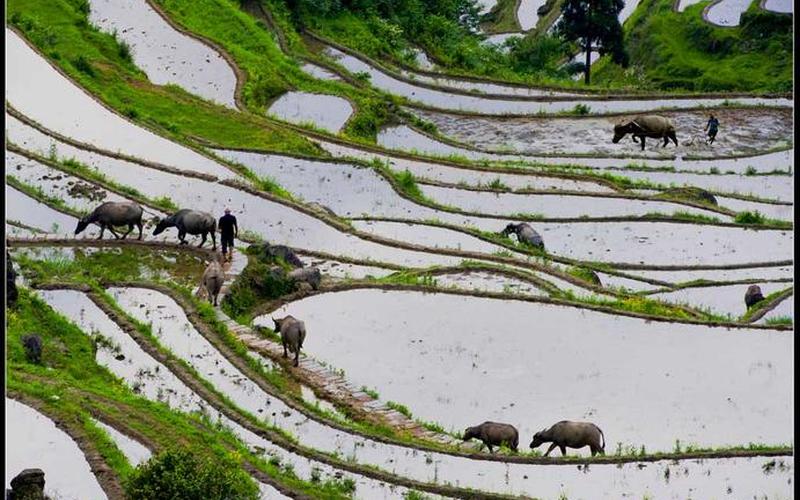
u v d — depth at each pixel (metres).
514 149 152.88
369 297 87.88
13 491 55.16
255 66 162.88
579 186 131.50
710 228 114.00
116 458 60.03
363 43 186.25
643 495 61.91
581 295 92.75
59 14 161.25
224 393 72.31
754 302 94.06
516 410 73.44
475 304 86.44
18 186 107.12
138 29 166.75
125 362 74.81
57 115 129.25
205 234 96.12
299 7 190.25
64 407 64.19
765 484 62.97
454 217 116.94
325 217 108.94
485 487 62.50
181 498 55.47
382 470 63.56
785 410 72.69
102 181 111.69
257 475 60.84
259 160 127.75
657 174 142.50
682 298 98.00
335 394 73.75
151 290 85.50
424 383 76.50
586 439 66.56
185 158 121.69
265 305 87.31
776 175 143.00
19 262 87.69
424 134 154.12
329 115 154.88
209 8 177.38
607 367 78.19
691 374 77.06
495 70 185.75
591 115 165.38
